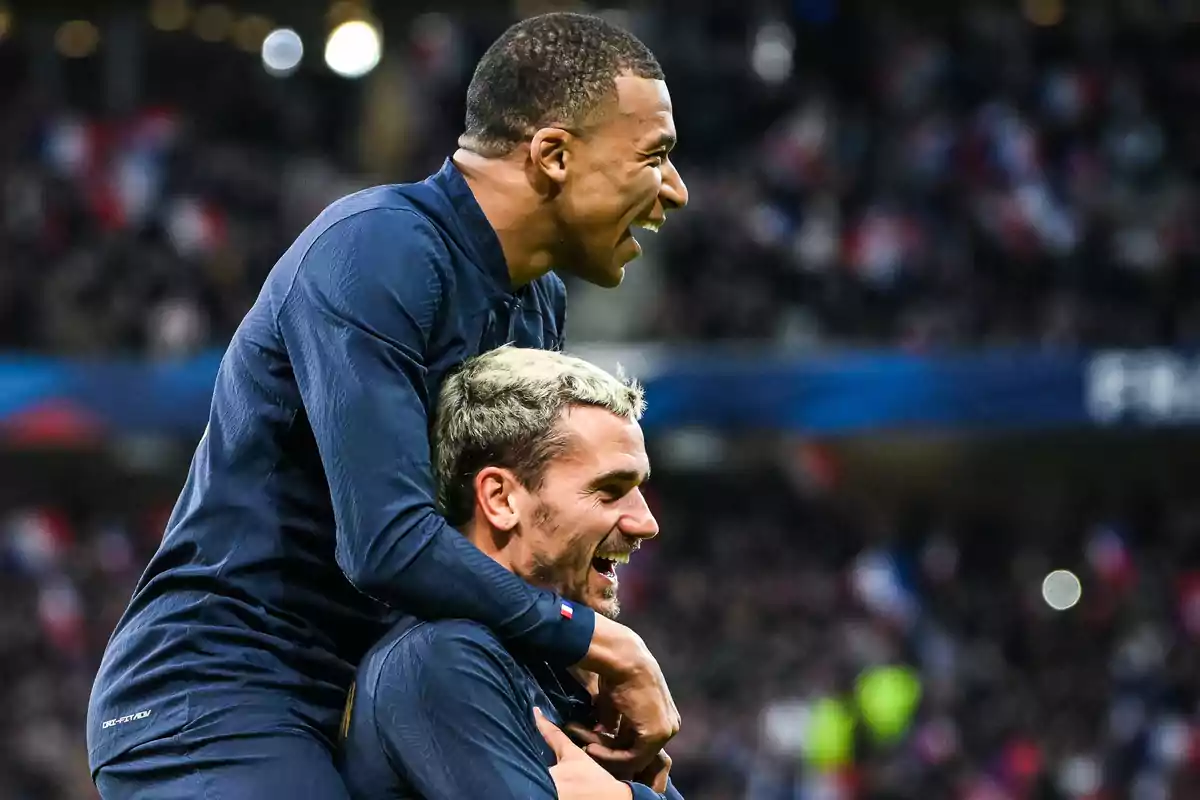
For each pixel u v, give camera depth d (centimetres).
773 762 3891
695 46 5822
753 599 4628
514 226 952
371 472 866
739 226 5212
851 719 4038
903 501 5409
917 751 3978
